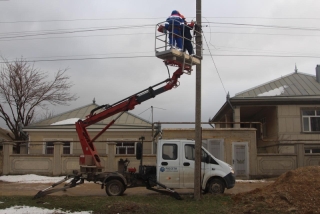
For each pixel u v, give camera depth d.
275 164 22.23
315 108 26.94
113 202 11.10
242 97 26.97
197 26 12.32
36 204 11.43
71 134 28.25
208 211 10.26
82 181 14.20
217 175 13.57
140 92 15.16
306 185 10.62
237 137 22.31
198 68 12.34
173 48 11.45
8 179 21.39
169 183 13.55
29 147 28.19
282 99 26.73
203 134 22.38
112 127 28.06
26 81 33.03
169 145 13.80
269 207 9.90
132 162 22.91
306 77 30.28
